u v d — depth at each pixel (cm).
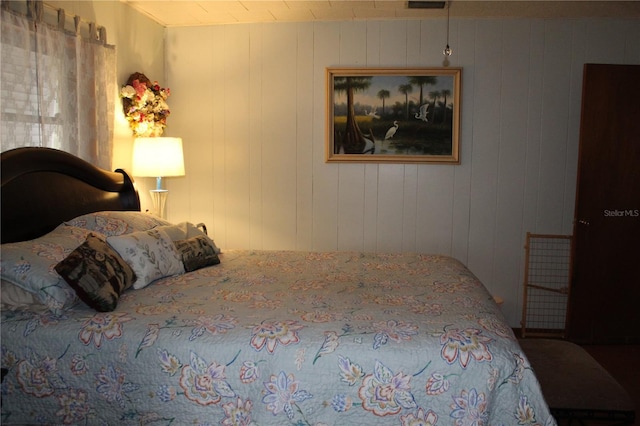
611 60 391
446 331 188
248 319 200
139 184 386
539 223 405
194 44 418
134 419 187
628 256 386
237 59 416
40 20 260
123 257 240
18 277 200
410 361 177
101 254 219
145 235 259
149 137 371
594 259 387
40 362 191
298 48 409
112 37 342
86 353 189
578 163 383
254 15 390
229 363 182
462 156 406
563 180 401
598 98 377
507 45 395
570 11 373
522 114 399
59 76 276
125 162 364
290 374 179
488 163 405
